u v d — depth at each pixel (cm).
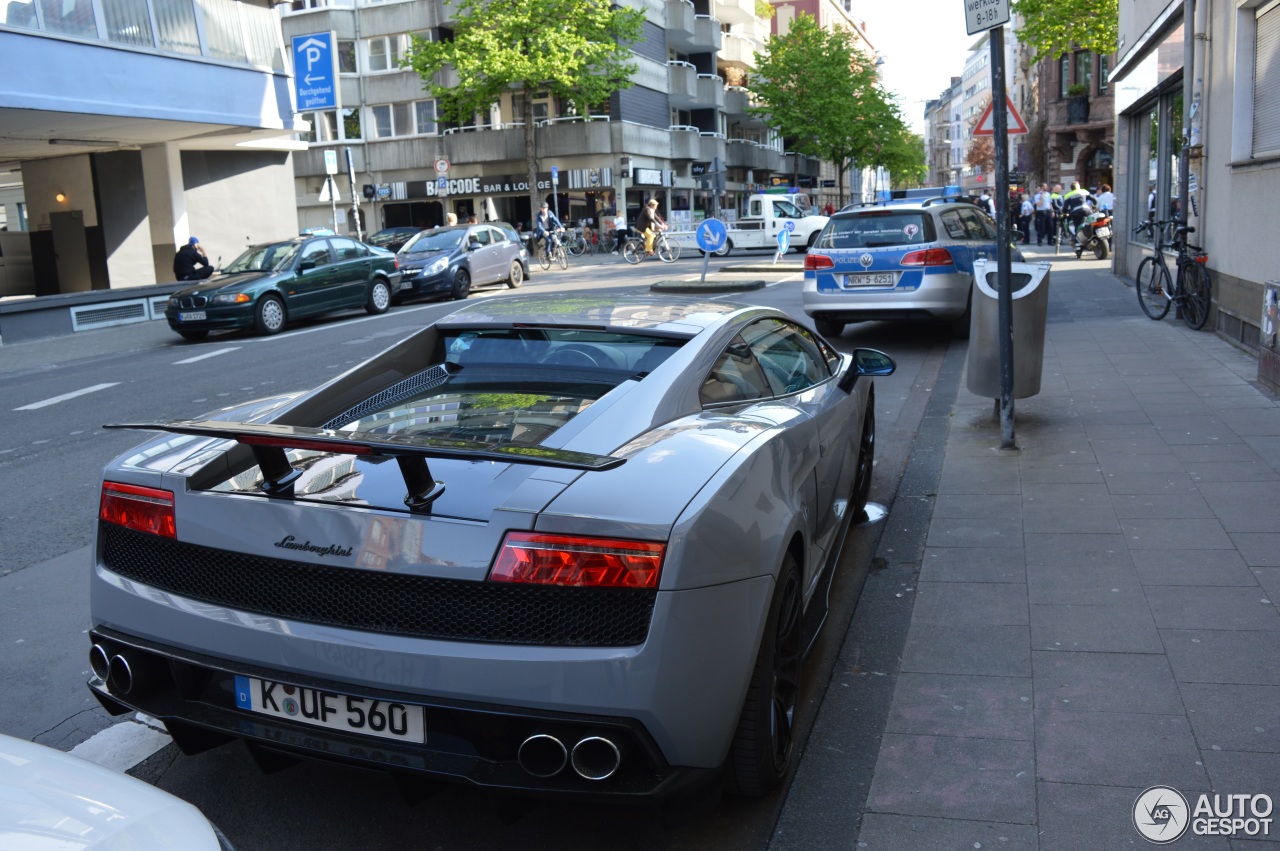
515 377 355
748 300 1750
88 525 629
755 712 279
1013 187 3450
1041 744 323
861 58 6084
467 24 4091
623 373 348
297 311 1755
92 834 169
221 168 2677
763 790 293
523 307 414
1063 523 520
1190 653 375
